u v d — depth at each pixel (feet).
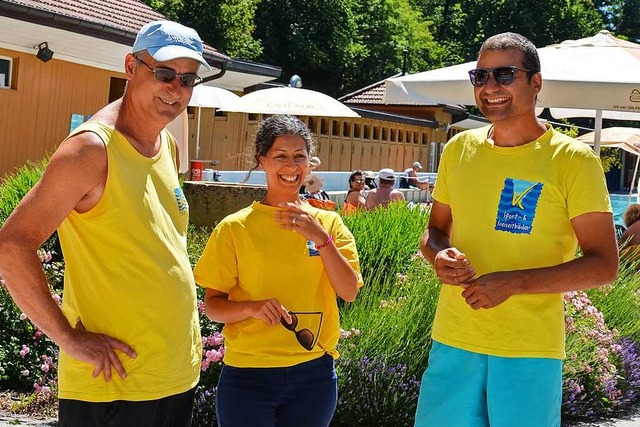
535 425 11.96
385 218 28.30
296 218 11.96
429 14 195.52
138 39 10.55
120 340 10.11
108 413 10.13
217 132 71.56
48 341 22.77
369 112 89.56
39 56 48.44
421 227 28.81
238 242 12.42
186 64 10.57
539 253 11.90
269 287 12.32
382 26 148.25
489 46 12.20
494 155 12.30
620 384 24.81
